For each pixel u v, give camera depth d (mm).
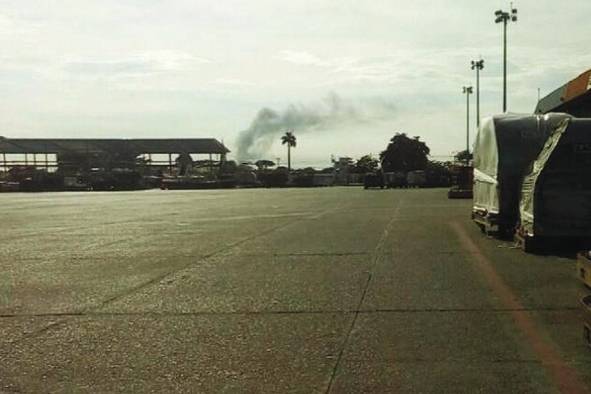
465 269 12000
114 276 12000
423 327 7805
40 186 76938
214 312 8844
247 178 86688
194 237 18703
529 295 9523
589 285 8953
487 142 18078
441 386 5754
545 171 13977
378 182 70812
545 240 14070
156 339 7520
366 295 9766
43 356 6895
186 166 100062
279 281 11117
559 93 29016
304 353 6859
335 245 16016
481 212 18719
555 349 6812
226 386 5891
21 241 18516
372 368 6301
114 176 78812
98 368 6461
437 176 72688
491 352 6742
